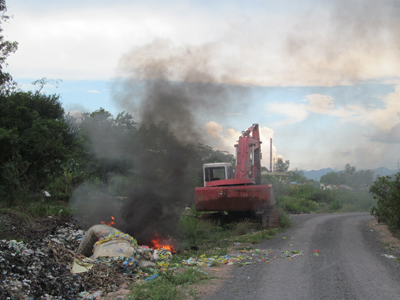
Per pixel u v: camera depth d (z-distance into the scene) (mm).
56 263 6227
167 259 8234
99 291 5848
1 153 15625
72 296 5516
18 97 20469
